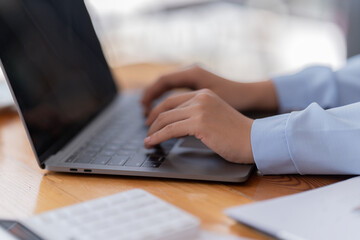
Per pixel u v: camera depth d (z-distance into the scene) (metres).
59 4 0.82
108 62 1.03
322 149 0.54
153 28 3.68
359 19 1.54
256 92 0.86
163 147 0.65
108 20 3.40
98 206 0.41
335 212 0.41
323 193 0.46
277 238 0.38
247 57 3.49
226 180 0.53
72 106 0.74
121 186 0.54
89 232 0.36
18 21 0.65
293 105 0.86
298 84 0.87
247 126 0.59
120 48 3.05
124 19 3.54
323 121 0.56
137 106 0.92
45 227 0.37
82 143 0.68
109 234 0.36
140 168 0.56
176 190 0.52
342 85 0.85
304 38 3.70
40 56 0.69
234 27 3.85
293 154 0.55
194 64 0.91
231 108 0.62
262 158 0.56
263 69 3.23
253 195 0.50
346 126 0.55
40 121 0.62
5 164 0.64
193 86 0.87
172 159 0.59
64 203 0.49
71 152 0.63
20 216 0.46
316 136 0.55
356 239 0.36
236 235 0.39
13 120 0.90
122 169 0.56
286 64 3.29
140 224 0.37
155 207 0.41
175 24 3.84
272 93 0.86
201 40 3.71
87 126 0.77
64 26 0.82
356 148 0.53
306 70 0.89
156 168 0.56
